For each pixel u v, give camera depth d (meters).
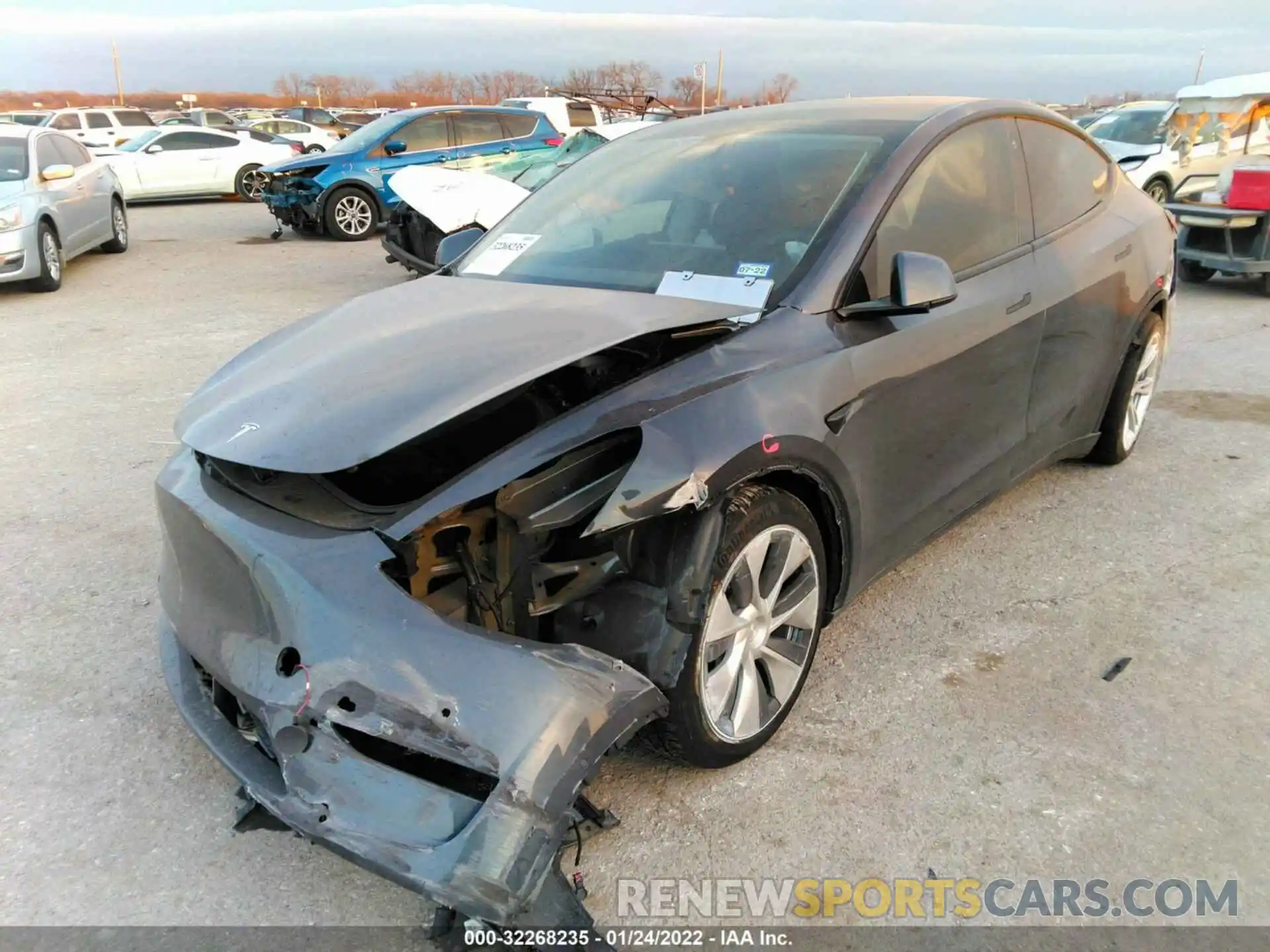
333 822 1.96
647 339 2.64
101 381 6.38
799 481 2.66
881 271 2.95
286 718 2.05
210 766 2.72
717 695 2.46
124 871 2.34
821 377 2.63
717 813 2.49
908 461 3.02
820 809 2.51
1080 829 2.43
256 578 2.16
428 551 2.24
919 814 2.49
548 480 2.22
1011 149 3.63
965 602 3.56
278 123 29.36
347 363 2.55
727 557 2.38
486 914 1.84
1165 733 2.80
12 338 7.63
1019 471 3.79
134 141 18.22
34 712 2.95
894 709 2.91
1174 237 4.73
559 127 16.64
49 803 2.56
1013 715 2.88
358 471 2.42
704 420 2.34
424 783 1.96
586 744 2.01
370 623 2.03
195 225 15.20
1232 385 6.27
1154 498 4.47
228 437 2.35
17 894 2.26
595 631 2.35
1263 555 3.91
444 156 13.55
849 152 3.22
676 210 3.28
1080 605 3.53
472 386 2.28
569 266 3.25
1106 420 4.56
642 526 2.34
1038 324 3.52
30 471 4.85
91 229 11.00
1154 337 4.59
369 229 13.38
